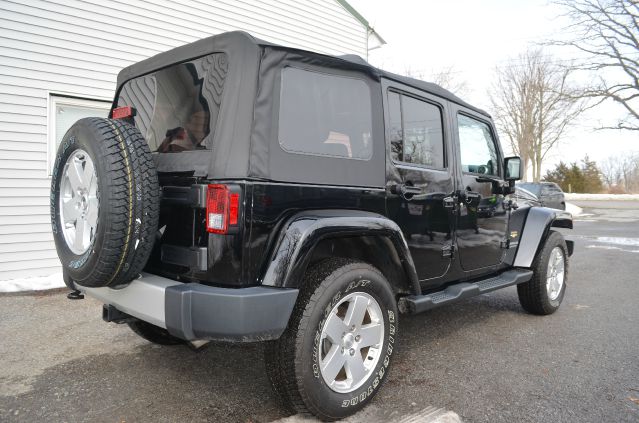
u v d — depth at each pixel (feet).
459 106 12.05
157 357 11.03
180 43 24.61
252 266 6.97
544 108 105.81
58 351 11.43
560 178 132.98
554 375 10.00
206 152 7.52
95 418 8.10
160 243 7.86
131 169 7.00
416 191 10.00
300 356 7.20
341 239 8.80
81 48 21.03
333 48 33.30
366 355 8.50
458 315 14.93
